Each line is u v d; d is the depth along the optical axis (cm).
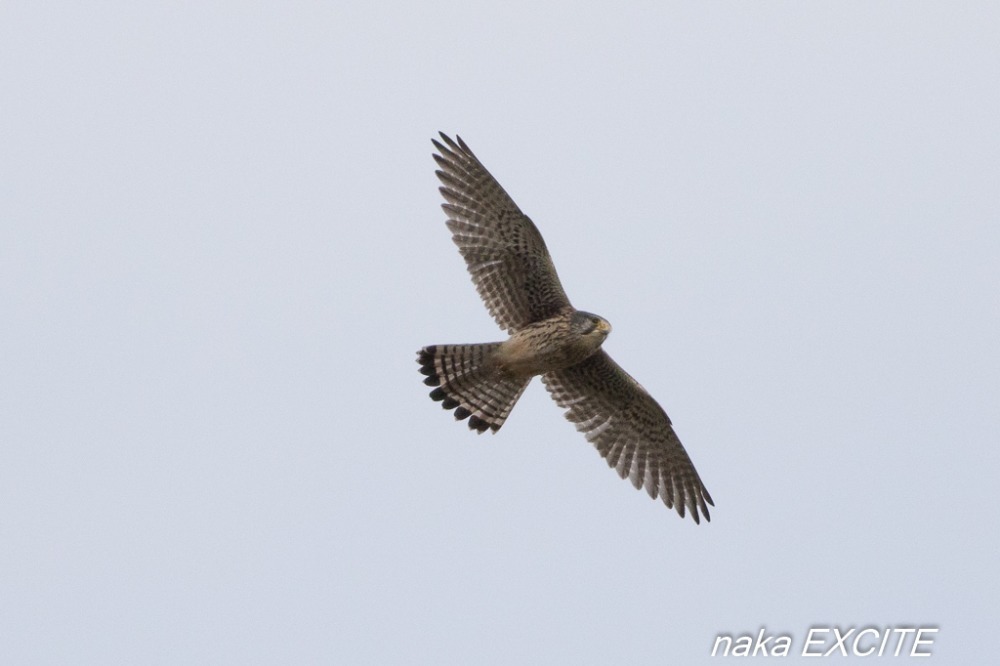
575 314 1723
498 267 1755
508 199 1736
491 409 1742
